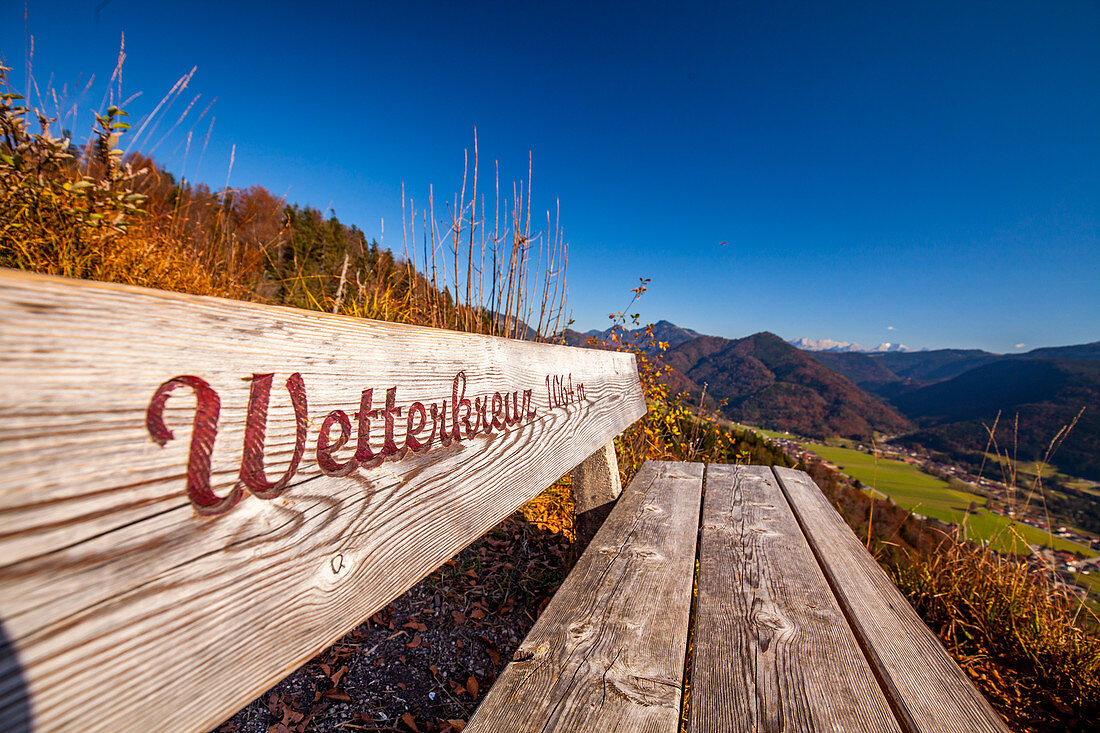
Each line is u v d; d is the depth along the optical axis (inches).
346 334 28.5
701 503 75.1
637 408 117.6
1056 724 72.2
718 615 40.0
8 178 66.5
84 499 15.6
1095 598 85.0
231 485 20.8
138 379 17.7
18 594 13.6
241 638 20.3
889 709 29.7
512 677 30.8
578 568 47.9
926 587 101.0
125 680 16.0
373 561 29.2
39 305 15.2
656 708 28.4
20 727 13.0
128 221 84.1
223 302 21.3
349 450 28.0
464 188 112.7
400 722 57.9
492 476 46.8
